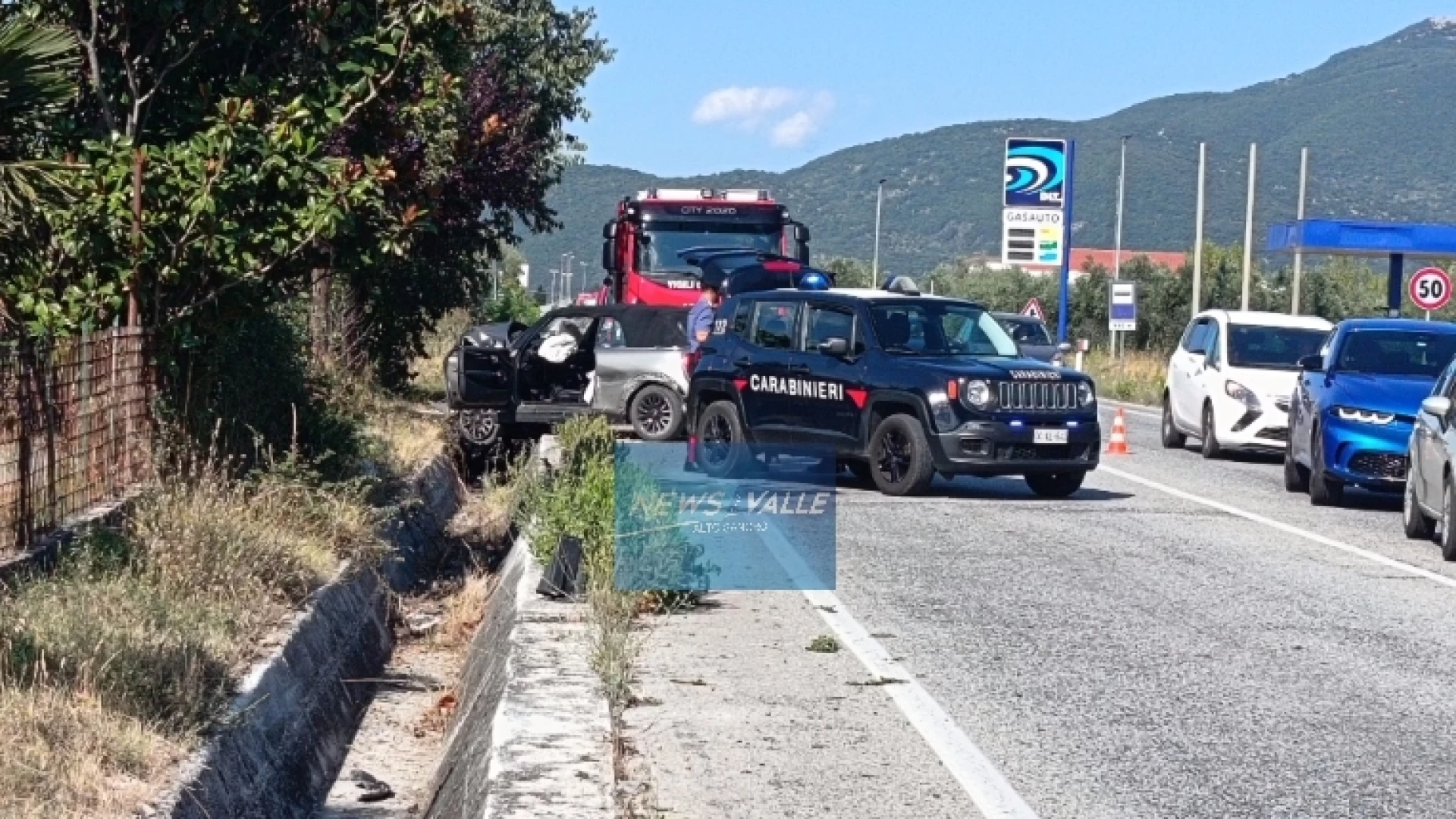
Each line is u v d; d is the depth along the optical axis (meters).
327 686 10.41
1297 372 24.70
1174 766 8.26
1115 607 12.37
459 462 22.47
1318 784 7.98
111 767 7.14
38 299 12.83
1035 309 51.75
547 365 22.72
